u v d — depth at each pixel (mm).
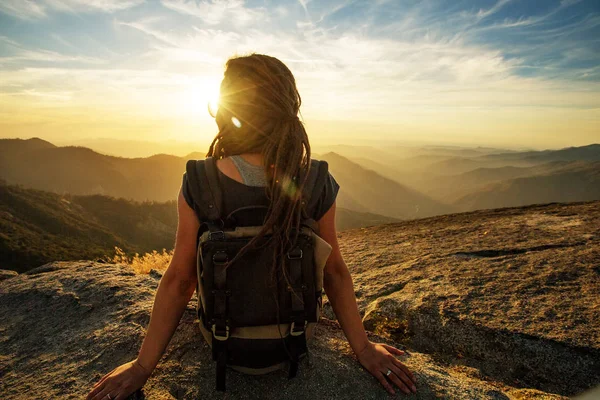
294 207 1225
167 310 1392
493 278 3109
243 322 1270
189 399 1548
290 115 1283
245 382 1629
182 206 1329
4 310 2607
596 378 1991
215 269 1225
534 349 2180
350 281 1555
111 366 1826
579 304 2551
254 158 1304
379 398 1556
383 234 6055
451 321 2500
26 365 1941
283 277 1253
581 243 4016
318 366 1729
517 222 5570
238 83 1304
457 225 5973
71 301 2592
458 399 1575
